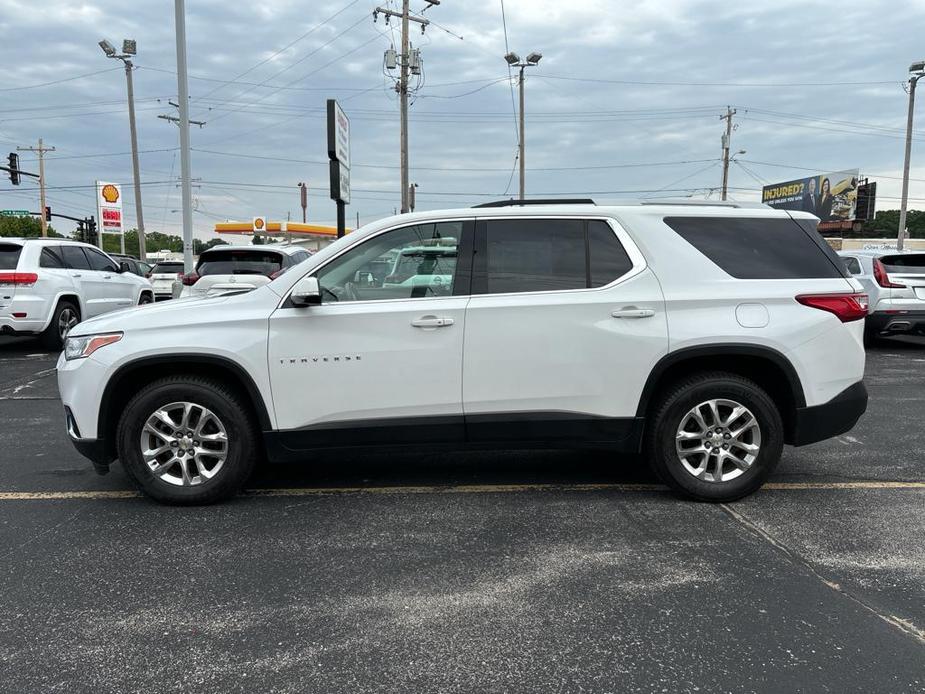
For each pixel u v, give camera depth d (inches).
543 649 108.2
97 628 114.4
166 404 164.7
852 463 205.0
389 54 1152.8
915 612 118.8
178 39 647.1
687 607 120.6
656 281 164.7
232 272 438.9
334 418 163.5
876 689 98.0
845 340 168.2
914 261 450.6
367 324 161.5
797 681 100.0
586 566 136.6
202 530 154.8
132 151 1285.7
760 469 167.8
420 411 163.9
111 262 514.3
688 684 99.5
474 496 176.9
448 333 162.1
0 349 463.2
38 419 264.4
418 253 167.3
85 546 146.6
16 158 1370.6
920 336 553.9
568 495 177.0
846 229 2110.0
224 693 97.7
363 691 98.3
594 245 167.5
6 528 156.3
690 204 174.2
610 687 99.0
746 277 167.0
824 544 146.6
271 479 191.5
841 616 117.6
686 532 153.0
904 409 279.3
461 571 134.7
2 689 98.3
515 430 165.3
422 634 112.7
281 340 161.0
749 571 134.3
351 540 149.4
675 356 162.7
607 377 163.5
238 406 165.5
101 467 173.9
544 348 162.4
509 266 166.2
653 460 170.2
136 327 162.9
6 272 410.6
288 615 118.6
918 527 155.8
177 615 118.6
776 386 172.1
